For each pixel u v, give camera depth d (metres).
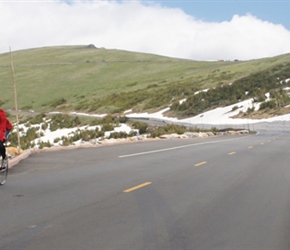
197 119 75.88
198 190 10.41
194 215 7.87
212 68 156.38
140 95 107.25
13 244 5.99
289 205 8.84
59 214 7.75
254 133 48.06
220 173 13.41
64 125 59.31
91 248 5.86
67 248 5.84
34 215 7.66
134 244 6.07
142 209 8.27
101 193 9.84
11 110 106.44
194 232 6.75
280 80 88.19
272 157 18.67
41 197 9.29
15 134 44.44
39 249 5.79
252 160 17.34
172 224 7.20
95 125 55.59
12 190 10.09
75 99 121.06
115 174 12.90
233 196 9.72
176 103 88.06
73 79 157.75
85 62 189.38
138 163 15.83
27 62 196.75
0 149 10.68
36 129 56.62
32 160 16.33
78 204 8.62
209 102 84.75
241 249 5.95
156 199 9.25
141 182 11.45
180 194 9.88
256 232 6.80
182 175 12.86
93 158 17.34
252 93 83.25
